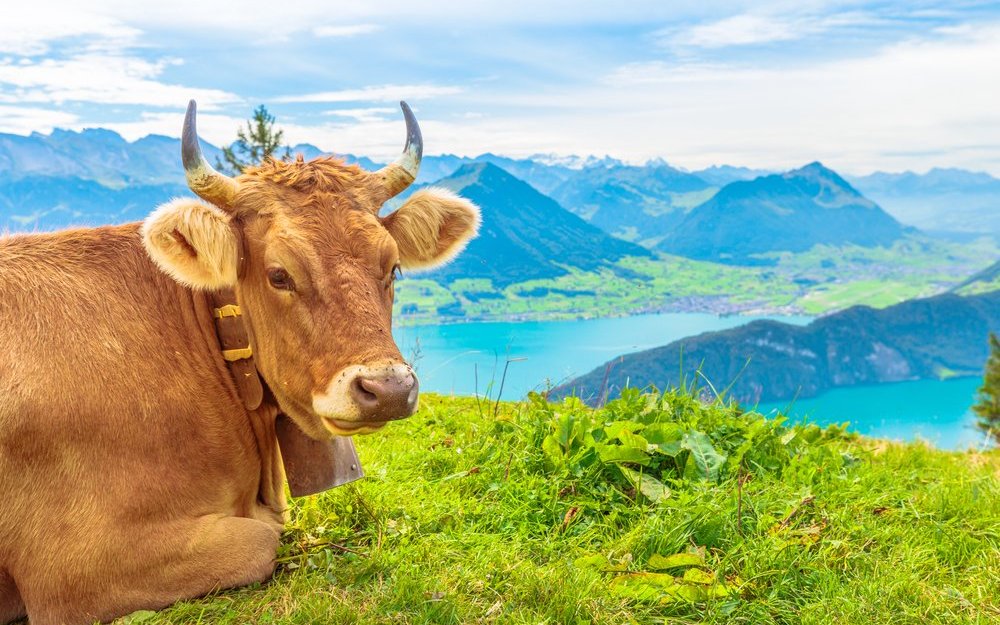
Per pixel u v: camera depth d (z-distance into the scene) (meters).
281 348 1.48
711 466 2.08
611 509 1.93
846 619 1.47
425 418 2.74
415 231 1.65
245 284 1.53
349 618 1.40
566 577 1.54
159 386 1.50
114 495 1.41
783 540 1.73
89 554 1.39
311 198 1.50
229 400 1.59
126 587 1.40
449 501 1.93
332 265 1.44
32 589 1.40
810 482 2.13
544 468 2.10
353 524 1.80
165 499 1.45
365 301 1.42
